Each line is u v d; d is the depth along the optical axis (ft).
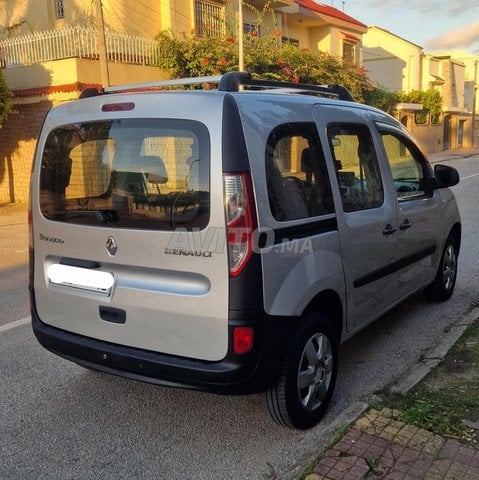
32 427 11.65
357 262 12.43
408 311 18.25
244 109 9.92
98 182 10.85
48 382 13.70
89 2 52.95
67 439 11.19
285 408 10.61
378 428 10.62
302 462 9.87
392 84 121.60
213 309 9.66
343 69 71.41
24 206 48.70
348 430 10.58
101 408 12.39
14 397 12.95
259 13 64.95
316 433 11.20
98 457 10.55
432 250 16.96
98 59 46.09
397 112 103.24
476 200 44.34
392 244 14.03
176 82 11.72
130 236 10.35
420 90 117.08
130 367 10.53
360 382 13.41
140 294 10.34
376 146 13.83
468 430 10.50
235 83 10.60
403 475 9.27
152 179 10.17
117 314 10.73
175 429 11.48
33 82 47.14
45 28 56.70
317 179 11.36
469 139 144.77
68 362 14.88
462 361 13.76
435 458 9.68
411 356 14.87
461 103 139.95
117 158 10.62
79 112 11.37
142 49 50.88
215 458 10.43
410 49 118.11
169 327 10.13
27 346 16.07
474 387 12.35
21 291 21.99
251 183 9.58
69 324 11.64
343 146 12.45
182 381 10.00
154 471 10.09
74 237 11.18
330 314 12.16
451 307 18.53
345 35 87.76
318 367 11.43
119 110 10.75
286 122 10.72
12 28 55.26
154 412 12.17
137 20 54.24
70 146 11.34
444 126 133.18
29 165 49.65
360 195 12.89
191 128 9.82
